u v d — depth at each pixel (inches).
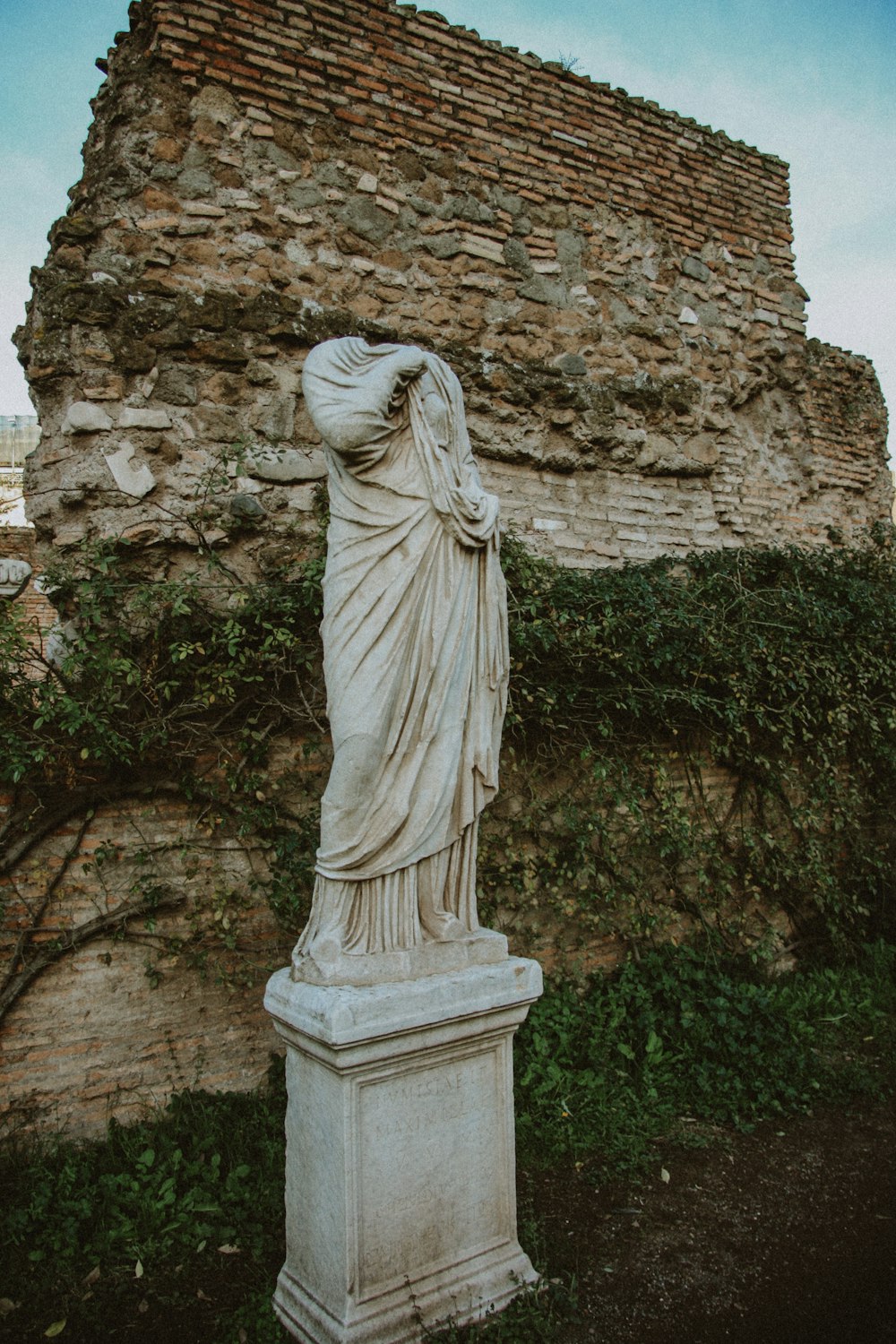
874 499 321.1
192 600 171.6
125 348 182.1
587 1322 109.0
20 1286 118.8
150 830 167.2
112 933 161.9
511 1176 111.8
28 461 183.6
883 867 259.3
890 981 228.4
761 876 238.4
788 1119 166.1
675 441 271.0
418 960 106.0
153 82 195.5
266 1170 140.9
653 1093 168.9
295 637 171.5
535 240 248.5
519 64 249.9
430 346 225.8
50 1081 155.5
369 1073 98.2
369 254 219.1
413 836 106.2
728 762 243.8
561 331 251.1
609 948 217.0
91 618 162.6
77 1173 143.6
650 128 275.4
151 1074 163.2
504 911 205.0
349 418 104.1
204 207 197.3
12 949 154.6
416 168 229.8
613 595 210.4
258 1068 172.7
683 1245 126.6
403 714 105.7
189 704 167.2
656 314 270.5
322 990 99.5
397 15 229.3
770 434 298.0
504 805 204.5
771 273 299.9
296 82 212.7
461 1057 107.1
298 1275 106.0
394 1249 100.3
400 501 108.5
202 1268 121.7
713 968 213.0
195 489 186.1
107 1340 109.0
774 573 265.0
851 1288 116.7
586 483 255.6
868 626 255.3
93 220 185.3
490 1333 101.8
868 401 322.3
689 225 281.1
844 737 251.0
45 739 151.9
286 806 179.0
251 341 196.1
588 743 207.9
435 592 108.9
